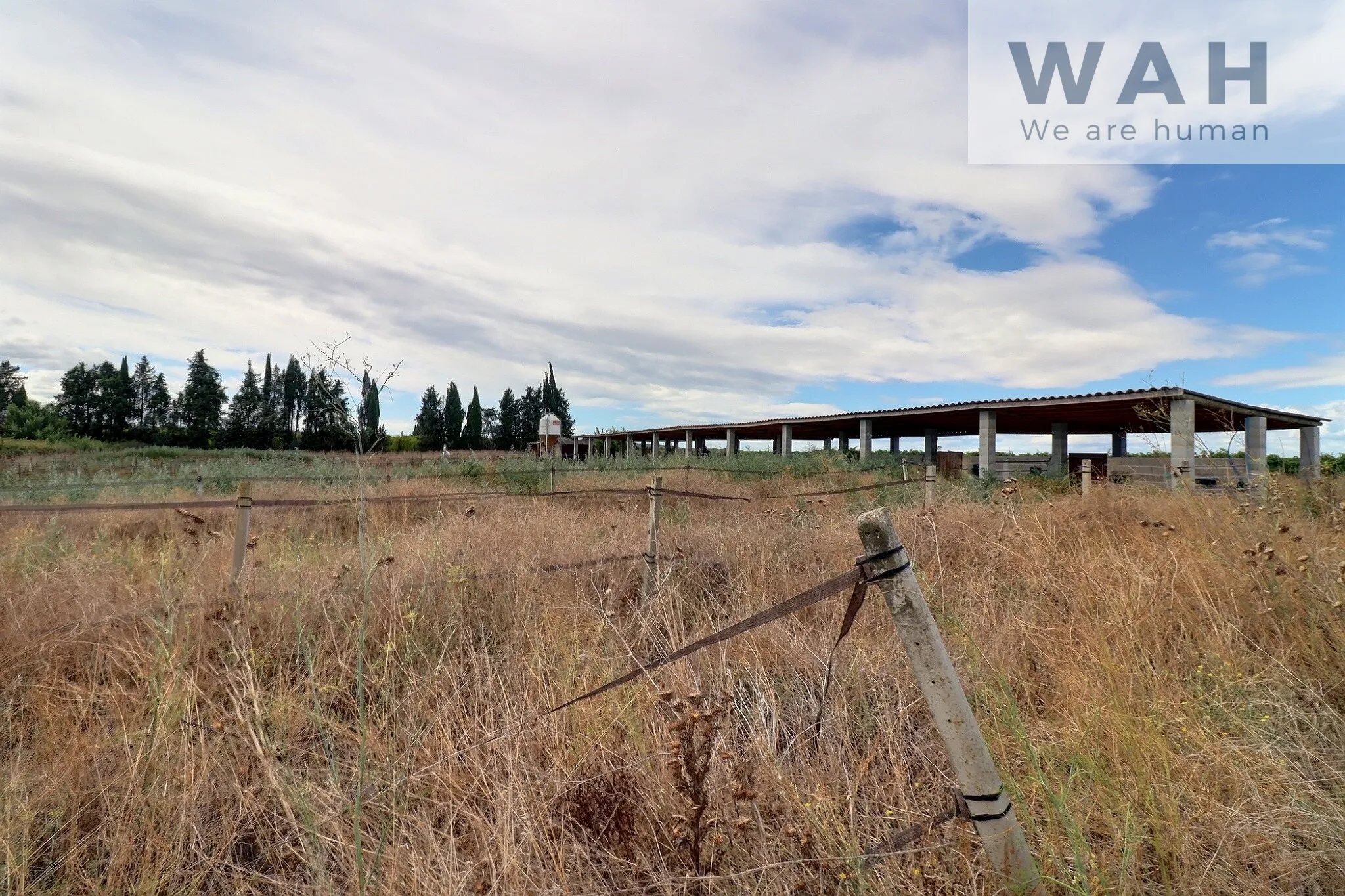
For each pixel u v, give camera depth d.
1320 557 3.35
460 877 1.89
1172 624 3.34
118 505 4.08
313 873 2.02
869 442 19.78
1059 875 1.81
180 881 2.06
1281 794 2.09
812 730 2.56
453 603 3.82
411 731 2.60
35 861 2.07
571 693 2.80
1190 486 5.30
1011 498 6.75
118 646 3.17
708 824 1.92
